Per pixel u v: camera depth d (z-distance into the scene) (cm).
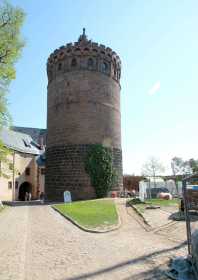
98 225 1497
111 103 3691
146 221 1638
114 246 1070
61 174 3441
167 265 834
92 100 3522
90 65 3603
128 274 767
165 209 2162
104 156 3450
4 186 4422
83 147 3406
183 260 789
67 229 1421
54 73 3753
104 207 2258
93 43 3647
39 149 5975
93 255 947
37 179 5406
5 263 857
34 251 995
